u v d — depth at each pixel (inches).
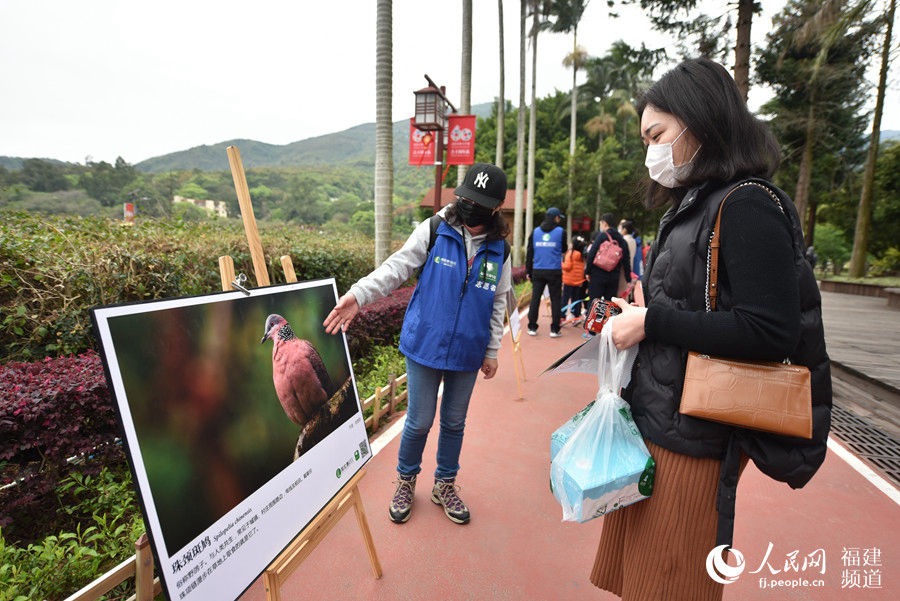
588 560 79.5
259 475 48.2
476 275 79.7
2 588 62.3
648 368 45.1
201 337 43.9
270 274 206.1
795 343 35.8
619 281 247.0
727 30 324.2
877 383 174.4
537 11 789.9
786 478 39.8
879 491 104.4
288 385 55.4
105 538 76.4
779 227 36.6
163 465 37.7
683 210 43.2
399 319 210.4
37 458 85.2
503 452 118.0
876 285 613.6
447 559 78.4
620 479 42.8
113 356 35.1
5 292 114.1
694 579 43.1
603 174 1013.8
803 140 827.4
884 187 901.8
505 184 77.0
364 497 95.3
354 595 70.4
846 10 337.1
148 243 154.3
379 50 223.8
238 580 42.9
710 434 40.6
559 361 52.8
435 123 276.5
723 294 39.8
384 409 130.6
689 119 41.8
